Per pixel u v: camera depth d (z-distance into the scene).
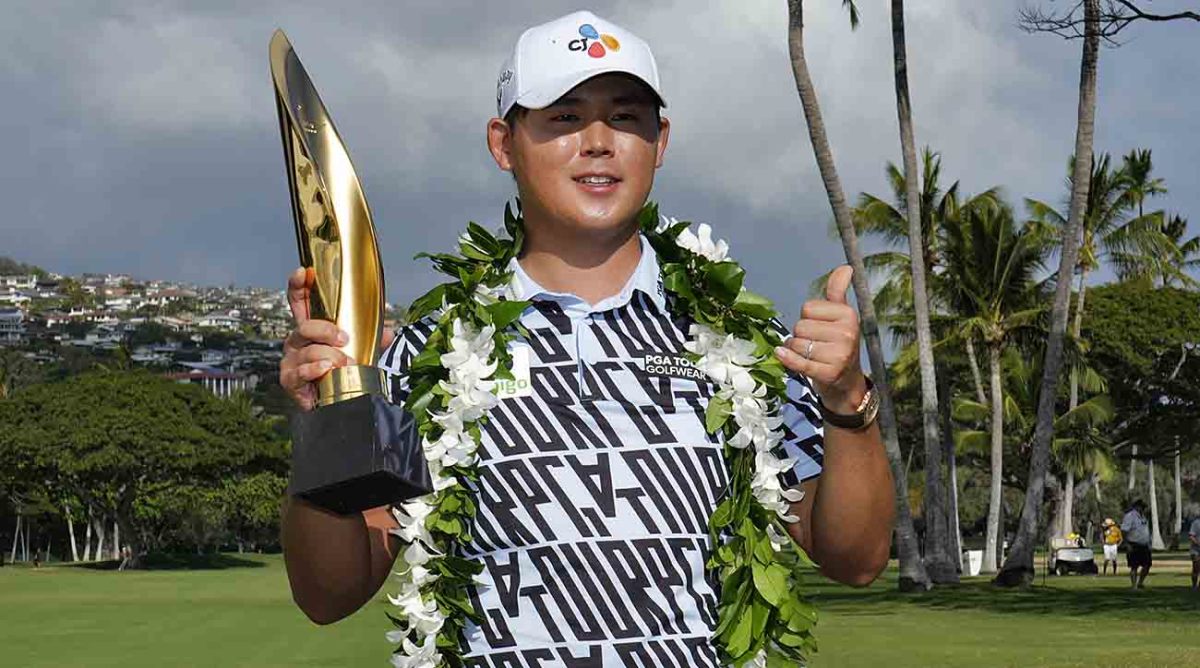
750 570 2.40
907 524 25.78
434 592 2.38
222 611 24.84
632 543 2.35
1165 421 45.91
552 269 2.51
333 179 2.25
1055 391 25.17
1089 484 51.09
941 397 43.62
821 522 2.54
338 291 2.22
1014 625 17.27
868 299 25.30
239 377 188.25
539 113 2.44
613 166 2.44
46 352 145.88
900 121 26.19
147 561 64.81
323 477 1.96
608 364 2.43
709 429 2.42
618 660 2.32
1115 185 38.34
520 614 2.35
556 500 2.36
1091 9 21.88
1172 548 60.19
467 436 2.37
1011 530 66.94
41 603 28.42
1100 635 15.56
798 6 24.28
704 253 2.65
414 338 2.58
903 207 36.22
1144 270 45.03
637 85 2.43
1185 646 13.98
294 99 2.29
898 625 17.38
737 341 2.49
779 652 2.47
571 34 2.43
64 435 53.62
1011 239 35.44
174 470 55.81
